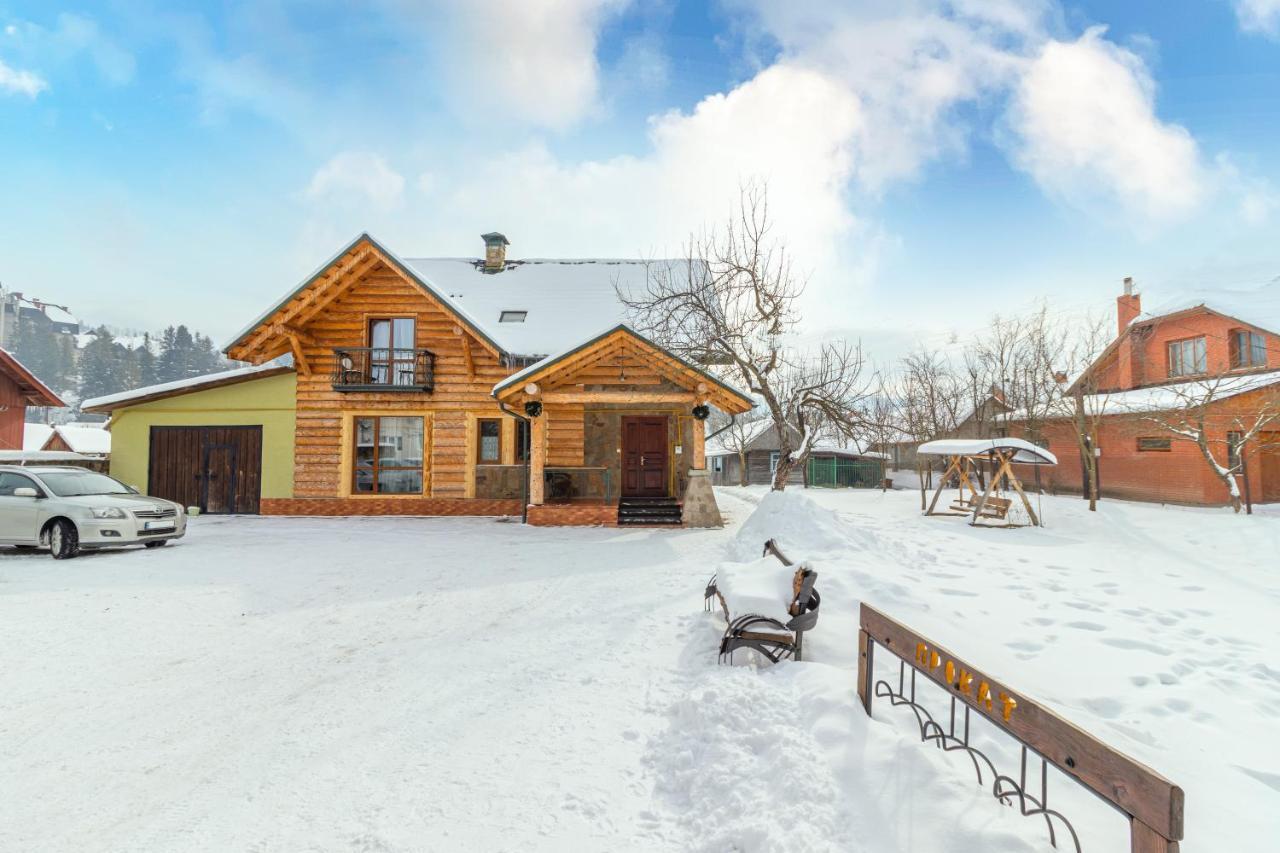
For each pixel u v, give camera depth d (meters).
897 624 3.30
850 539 8.49
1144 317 20.72
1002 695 2.50
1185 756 3.38
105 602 6.86
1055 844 2.31
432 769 3.41
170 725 3.97
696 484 13.30
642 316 16.06
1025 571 7.86
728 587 5.16
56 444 31.81
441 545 10.88
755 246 13.90
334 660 5.14
